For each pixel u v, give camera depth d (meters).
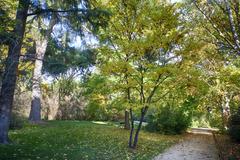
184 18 9.53
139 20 9.04
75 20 8.00
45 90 18.83
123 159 7.27
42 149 7.52
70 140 9.73
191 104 15.87
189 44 8.71
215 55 10.57
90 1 8.33
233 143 11.30
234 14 8.90
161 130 15.86
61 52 11.71
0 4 7.03
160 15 8.69
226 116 11.82
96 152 7.91
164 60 9.01
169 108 15.96
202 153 9.17
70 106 21.77
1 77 7.21
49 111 20.72
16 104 13.32
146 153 8.59
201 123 25.03
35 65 13.44
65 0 7.71
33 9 7.98
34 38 12.25
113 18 9.19
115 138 11.39
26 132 11.02
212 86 10.14
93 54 11.71
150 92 9.78
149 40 8.48
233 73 9.45
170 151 9.43
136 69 9.07
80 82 17.34
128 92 9.50
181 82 8.88
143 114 9.62
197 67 10.34
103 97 13.24
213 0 8.83
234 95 10.45
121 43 8.80
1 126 7.78
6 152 6.66
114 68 8.67
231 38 9.41
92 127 15.11
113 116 22.59
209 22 9.63
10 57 7.05
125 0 8.98
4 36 6.79
